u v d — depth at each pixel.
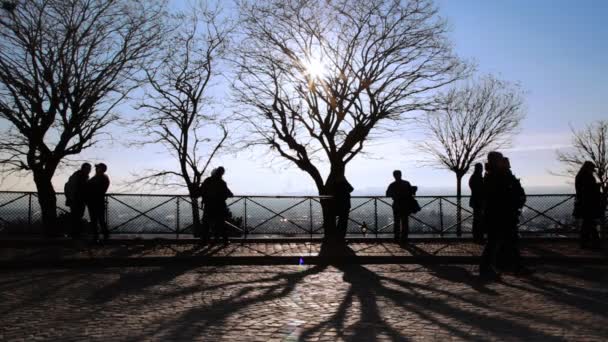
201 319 7.08
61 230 16.08
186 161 19.97
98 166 14.13
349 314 7.35
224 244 14.63
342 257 12.57
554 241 14.97
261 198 15.87
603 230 15.09
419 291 9.04
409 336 6.18
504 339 5.99
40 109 15.17
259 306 7.91
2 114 15.55
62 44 15.23
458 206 15.71
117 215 15.41
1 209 15.44
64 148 15.77
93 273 11.20
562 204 15.45
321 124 18.98
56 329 6.59
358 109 18.83
